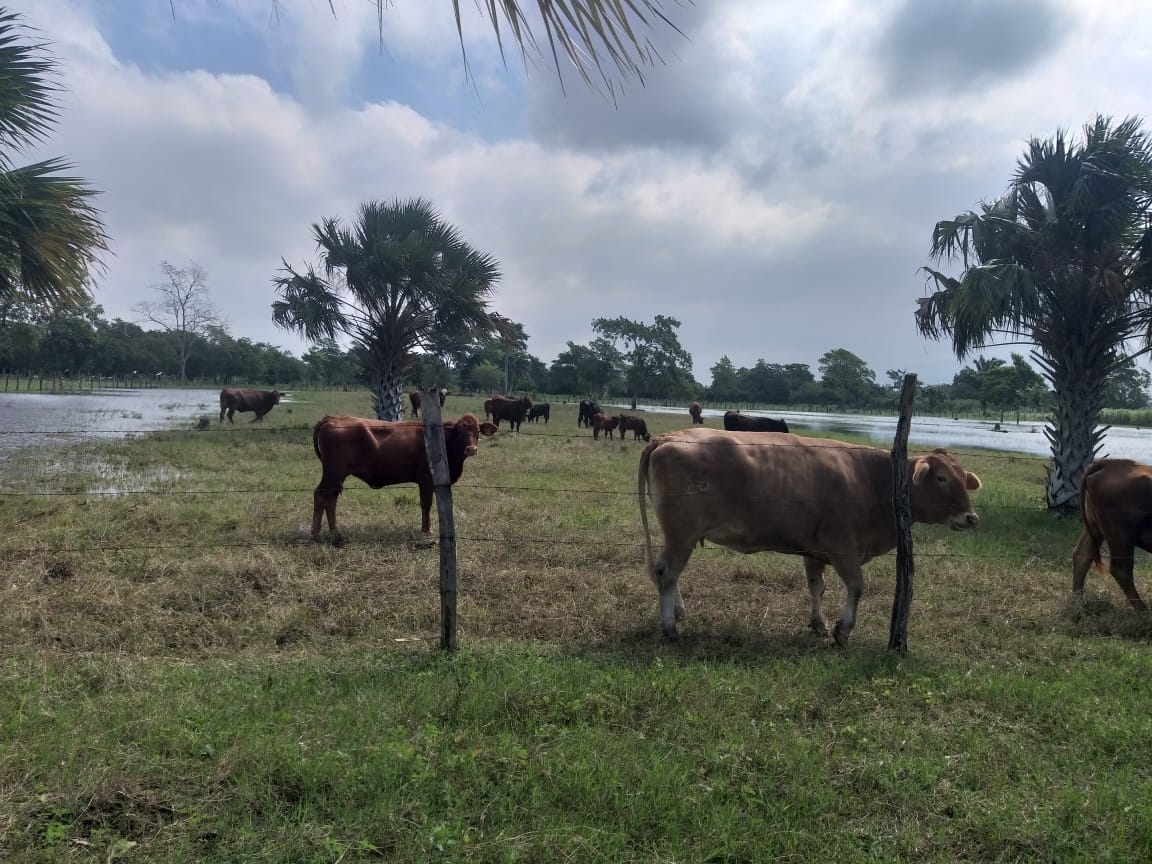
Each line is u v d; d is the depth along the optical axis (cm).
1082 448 1082
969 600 653
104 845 260
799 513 551
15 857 246
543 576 669
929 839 291
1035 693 428
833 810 305
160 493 941
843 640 546
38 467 1215
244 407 2517
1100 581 731
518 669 430
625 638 543
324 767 304
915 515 596
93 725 339
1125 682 467
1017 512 1106
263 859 254
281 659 467
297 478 1175
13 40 746
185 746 320
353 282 1825
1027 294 1016
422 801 288
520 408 2869
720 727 373
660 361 7200
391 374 1928
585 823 283
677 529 551
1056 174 1034
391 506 989
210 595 576
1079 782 335
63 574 610
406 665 442
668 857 268
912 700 421
